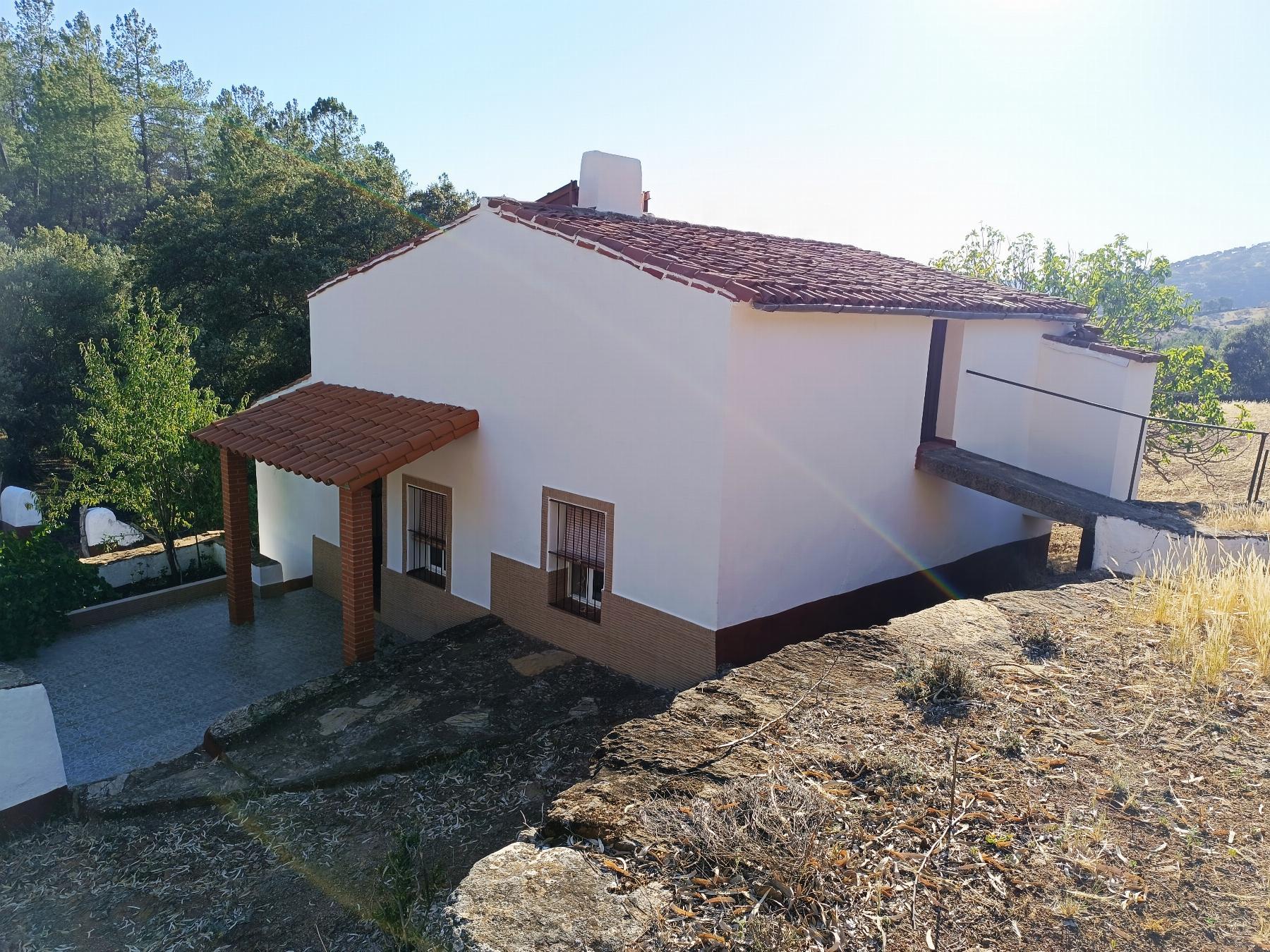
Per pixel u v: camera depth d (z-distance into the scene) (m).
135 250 30.88
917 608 11.30
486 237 10.53
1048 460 12.80
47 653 12.12
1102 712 5.07
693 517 8.54
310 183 27.92
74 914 6.37
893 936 3.31
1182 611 6.34
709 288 8.04
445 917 3.38
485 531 11.14
